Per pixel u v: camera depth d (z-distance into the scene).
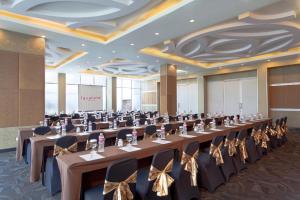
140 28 6.11
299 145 7.14
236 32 7.09
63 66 12.09
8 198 3.23
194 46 8.79
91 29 6.92
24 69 6.58
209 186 3.46
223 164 3.95
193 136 4.19
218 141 3.76
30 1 4.69
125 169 2.17
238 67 12.48
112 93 17.08
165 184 2.54
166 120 8.16
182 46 8.12
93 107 15.81
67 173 2.36
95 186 2.78
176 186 2.94
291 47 8.91
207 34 6.76
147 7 5.38
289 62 10.51
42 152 3.93
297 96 10.72
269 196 3.31
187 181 3.12
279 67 11.28
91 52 8.88
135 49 8.39
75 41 7.36
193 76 15.09
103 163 2.62
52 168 3.37
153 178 2.52
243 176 4.18
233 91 13.41
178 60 10.80
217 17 5.36
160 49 9.50
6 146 6.25
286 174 4.28
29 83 6.67
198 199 3.20
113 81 17.17
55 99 14.74
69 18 5.60
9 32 6.32
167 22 5.67
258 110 11.64
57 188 3.38
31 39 6.72
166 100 11.38
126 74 16.89
